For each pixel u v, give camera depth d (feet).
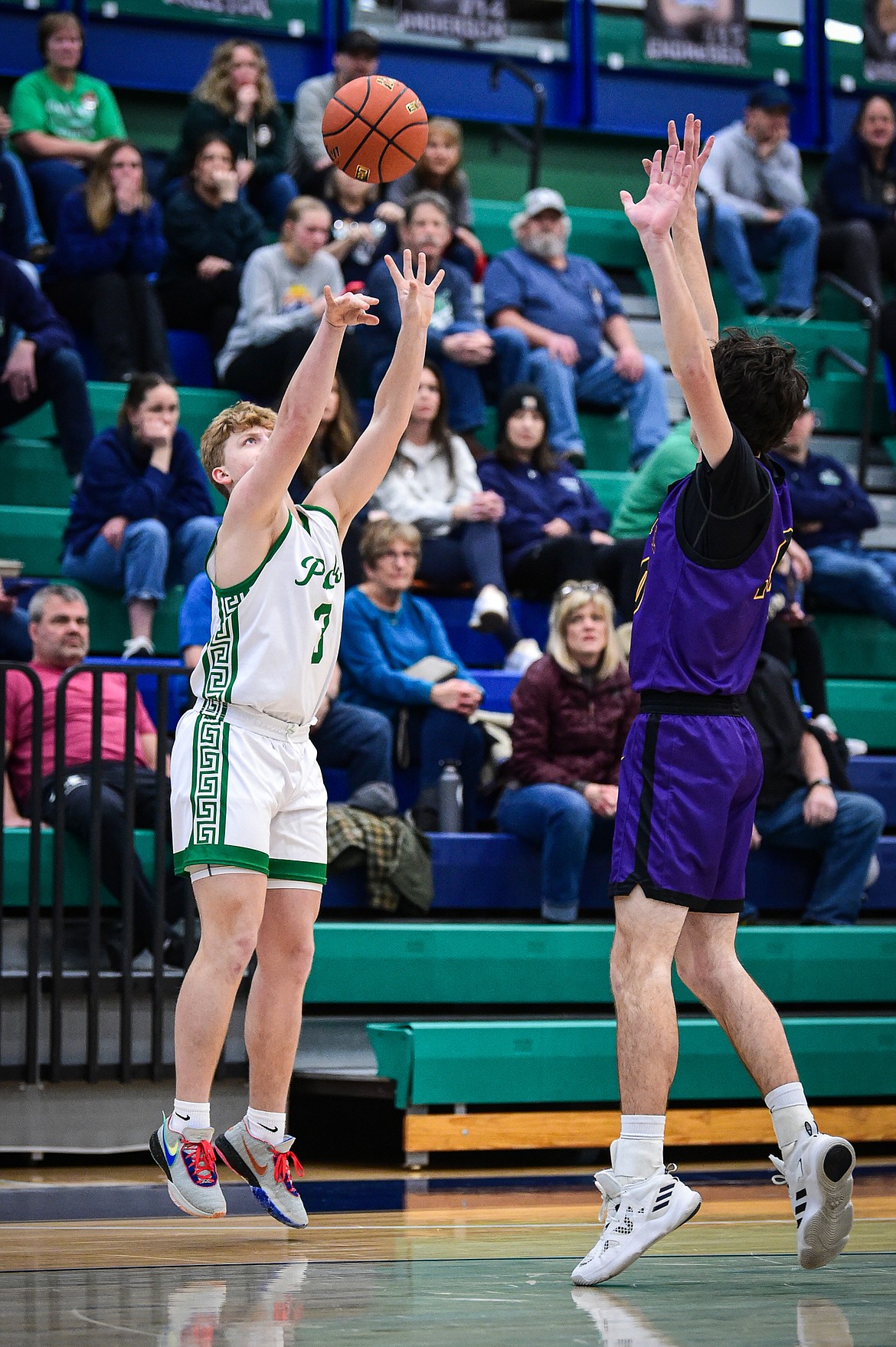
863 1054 32.22
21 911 31.89
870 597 43.60
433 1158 30.14
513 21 61.26
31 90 51.93
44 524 40.93
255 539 19.15
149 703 37.24
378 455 20.72
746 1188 26.14
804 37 65.36
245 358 44.06
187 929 29.94
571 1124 29.91
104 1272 17.10
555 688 34.88
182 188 47.65
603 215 57.00
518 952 32.63
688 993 33.58
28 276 45.57
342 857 32.48
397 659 36.22
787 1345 12.99
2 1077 28.25
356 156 23.20
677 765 17.38
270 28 58.13
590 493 43.37
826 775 35.76
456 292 46.21
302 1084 30.60
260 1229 20.80
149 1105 29.17
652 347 54.24
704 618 17.39
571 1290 16.05
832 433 54.19
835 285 52.47
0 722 29.37
